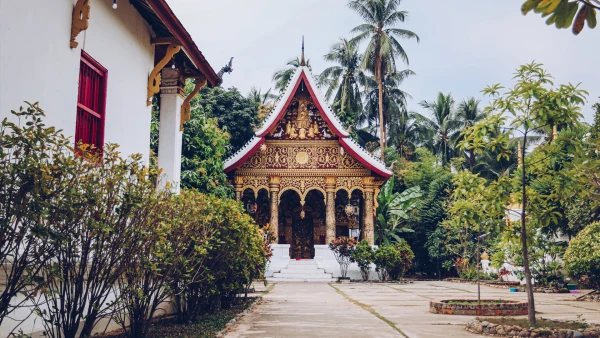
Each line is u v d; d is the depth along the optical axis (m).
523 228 9.05
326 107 27.41
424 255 34.41
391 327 9.38
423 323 9.98
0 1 5.57
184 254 8.03
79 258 5.88
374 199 27.59
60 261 5.13
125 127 8.99
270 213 27.52
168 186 7.12
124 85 8.95
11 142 4.46
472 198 9.84
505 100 8.86
